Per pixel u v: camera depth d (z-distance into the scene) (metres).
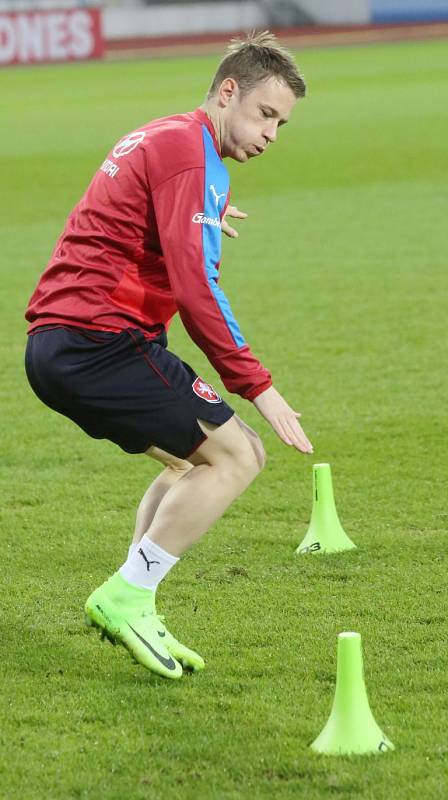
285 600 16.59
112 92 125.56
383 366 30.77
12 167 76.44
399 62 153.88
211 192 13.56
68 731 12.92
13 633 15.65
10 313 38.47
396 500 20.98
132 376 13.92
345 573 17.61
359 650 12.36
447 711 13.10
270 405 13.66
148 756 12.33
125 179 13.73
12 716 13.28
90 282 13.86
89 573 17.86
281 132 91.56
